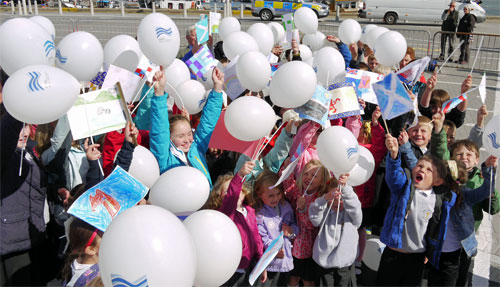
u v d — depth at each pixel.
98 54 3.55
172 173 2.89
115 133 3.49
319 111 3.66
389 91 3.59
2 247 3.15
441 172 3.37
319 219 3.40
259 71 4.11
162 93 3.51
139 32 3.94
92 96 2.97
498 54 15.51
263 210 3.53
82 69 3.47
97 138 3.80
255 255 3.42
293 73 3.54
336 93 4.11
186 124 3.70
